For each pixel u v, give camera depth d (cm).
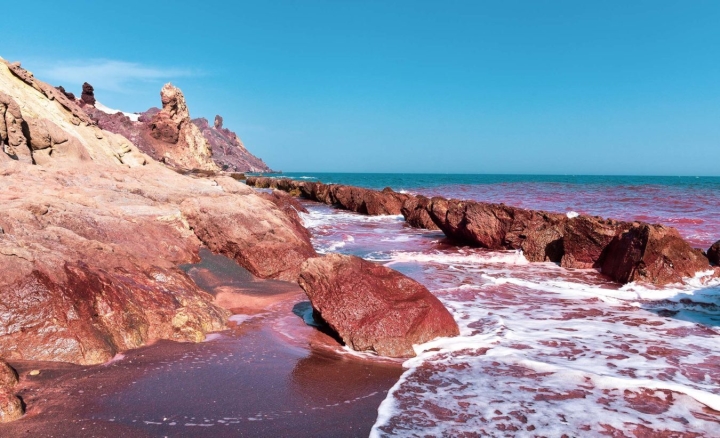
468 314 943
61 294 657
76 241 846
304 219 2748
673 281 1181
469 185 6506
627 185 6034
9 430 458
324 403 546
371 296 764
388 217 3086
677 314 962
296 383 602
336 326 752
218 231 1251
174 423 487
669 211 2694
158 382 585
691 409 538
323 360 686
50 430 461
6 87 2453
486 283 1241
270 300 1009
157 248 1097
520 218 1748
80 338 630
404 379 622
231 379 606
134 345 699
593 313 962
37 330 621
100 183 1426
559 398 565
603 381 608
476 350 734
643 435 483
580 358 704
